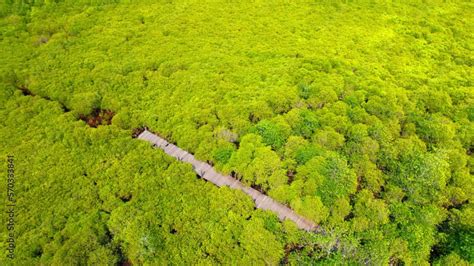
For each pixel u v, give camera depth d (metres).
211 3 95.12
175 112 63.91
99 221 48.81
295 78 71.75
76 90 68.38
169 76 72.50
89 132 60.19
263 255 45.19
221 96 66.88
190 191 52.00
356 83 71.06
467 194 53.94
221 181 54.38
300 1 97.94
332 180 51.59
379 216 49.34
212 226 48.16
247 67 74.56
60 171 55.06
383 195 53.16
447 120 65.19
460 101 70.19
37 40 80.25
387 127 62.09
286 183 52.53
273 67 74.56
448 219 51.34
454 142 61.16
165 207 50.44
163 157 56.56
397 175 54.97
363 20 92.56
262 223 47.78
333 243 46.25
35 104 65.25
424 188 53.56
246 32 85.69
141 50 78.38
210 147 57.00
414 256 46.38
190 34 84.19
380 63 79.25
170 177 53.50
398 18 94.06
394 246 46.81
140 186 52.72
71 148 58.38
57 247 46.44
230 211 49.31
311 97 66.69
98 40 80.94
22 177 54.31
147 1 94.50
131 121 62.84
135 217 48.72
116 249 46.69
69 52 77.56
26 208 50.97
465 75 77.88
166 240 47.16
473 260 46.12
